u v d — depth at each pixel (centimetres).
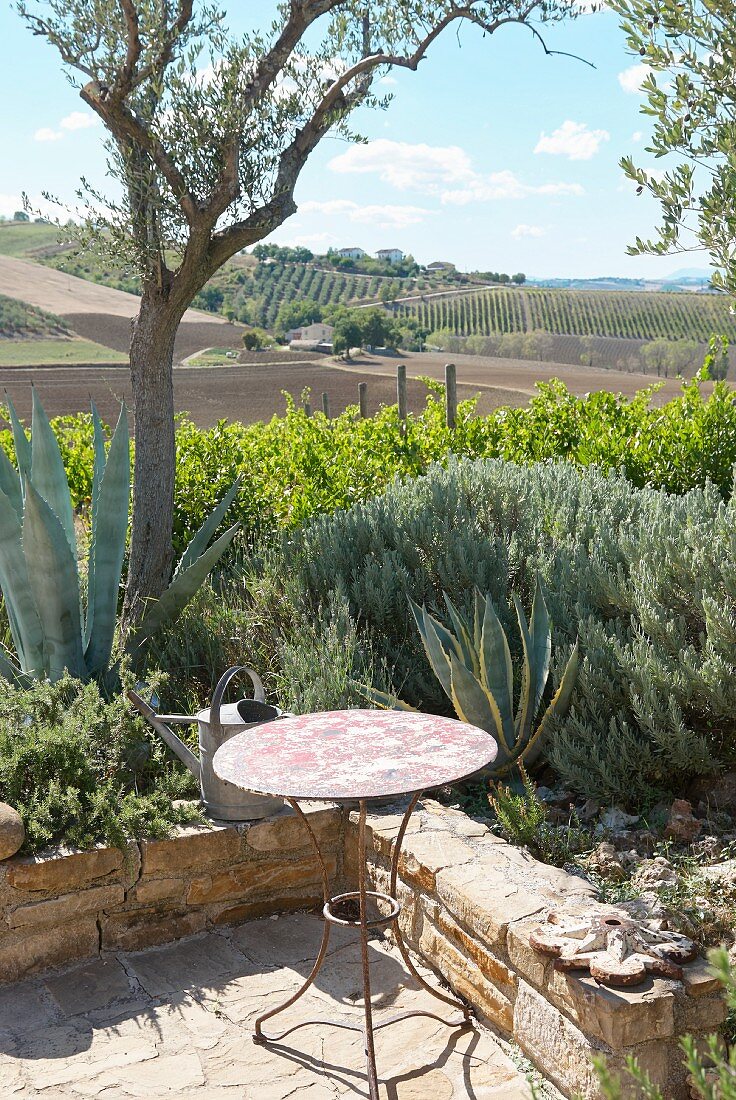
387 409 1041
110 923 353
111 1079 278
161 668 522
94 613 507
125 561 686
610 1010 236
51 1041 298
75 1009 317
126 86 502
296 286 14712
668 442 791
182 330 8325
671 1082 245
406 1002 318
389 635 530
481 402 3347
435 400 1052
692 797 393
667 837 360
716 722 402
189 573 512
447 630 451
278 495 785
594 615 465
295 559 579
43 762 374
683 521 491
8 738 378
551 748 414
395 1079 276
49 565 458
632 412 870
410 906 345
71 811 356
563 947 261
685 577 426
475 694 398
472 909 297
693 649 411
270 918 383
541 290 13338
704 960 261
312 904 392
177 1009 316
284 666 487
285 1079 278
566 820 385
